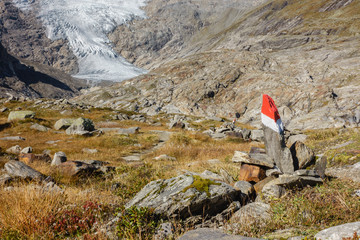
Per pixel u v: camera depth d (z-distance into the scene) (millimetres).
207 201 4105
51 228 3924
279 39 197000
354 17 189625
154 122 47094
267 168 6340
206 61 168000
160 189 4398
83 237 3619
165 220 3969
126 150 19219
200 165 11172
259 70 138500
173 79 153375
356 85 97625
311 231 3266
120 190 6352
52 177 8281
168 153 16375
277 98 103938
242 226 3691
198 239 2760
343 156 7562
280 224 3717
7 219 4004
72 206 4762
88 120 29125
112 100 143625
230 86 131125
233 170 9219
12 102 50031
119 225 3660
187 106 119500
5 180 6871
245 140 25391
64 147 18797
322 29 188750
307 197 4660
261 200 5016
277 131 6000
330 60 133750
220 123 49844
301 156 5945
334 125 35688
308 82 113000
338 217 3721
